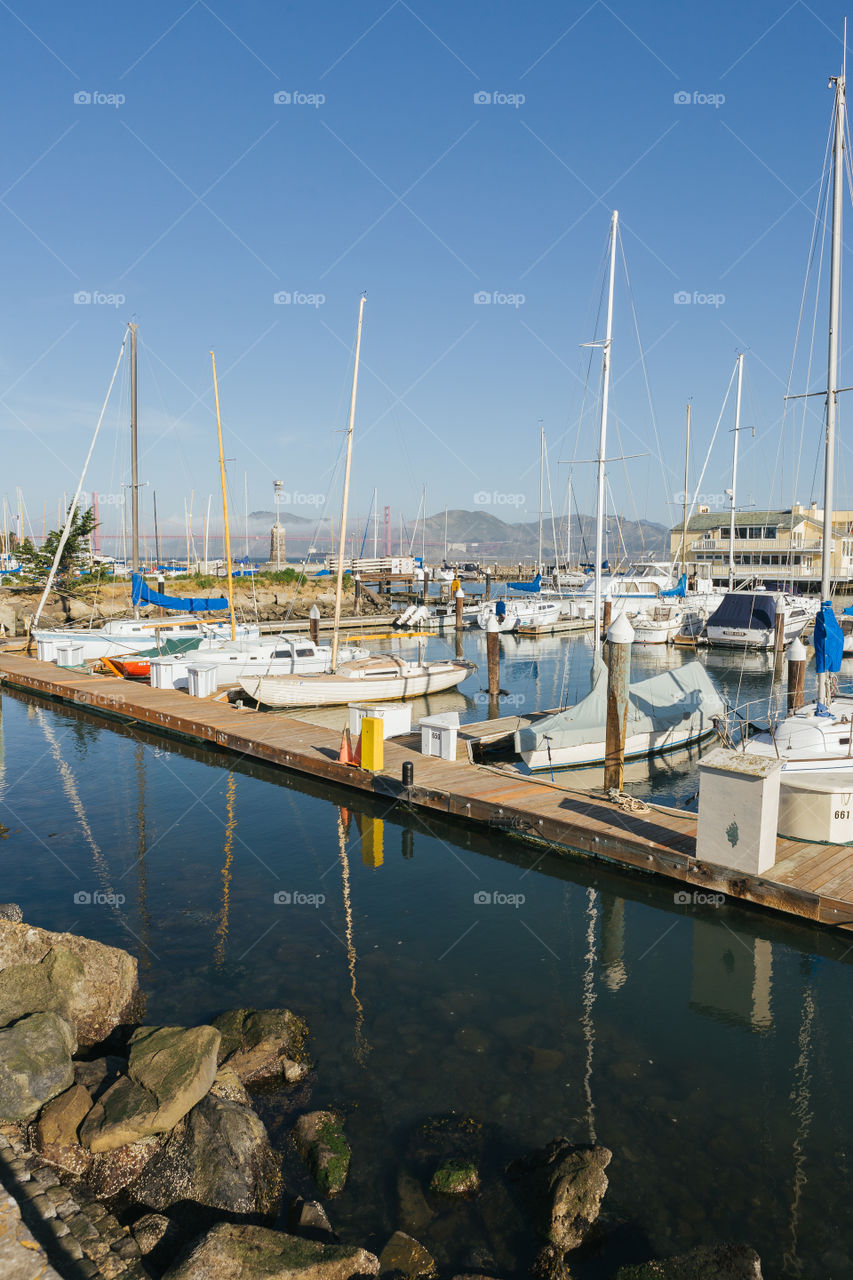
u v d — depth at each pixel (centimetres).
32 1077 687
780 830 1347
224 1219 601
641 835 1321
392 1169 668
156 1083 686
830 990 996
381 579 7744
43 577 5478
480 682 3444
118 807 1678
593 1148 664
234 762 2045
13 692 3041
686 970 1040
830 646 1670
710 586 6044
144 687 2808
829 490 1714
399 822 1605
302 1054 824
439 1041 857
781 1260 585
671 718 2117
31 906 1186
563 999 957
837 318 1692
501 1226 610
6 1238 499
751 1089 791
